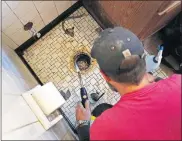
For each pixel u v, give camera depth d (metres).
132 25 1.61
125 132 0.90
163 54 1.79
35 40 1.83
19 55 1.79
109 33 1.01
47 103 1.28
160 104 0.92
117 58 0.95
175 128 0.91
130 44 0.97
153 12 1.38
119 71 0.95
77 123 1.39
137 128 0.90
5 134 0.81
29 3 1.45
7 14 1.40
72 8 1.86
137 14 1.47
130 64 0.94
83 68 1.79
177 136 0.91
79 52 1.81
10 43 1.64
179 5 1.42
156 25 1.57
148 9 1.37
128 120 0.91
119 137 0.91
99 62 1.00
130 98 0.96
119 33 1.00
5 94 1.03
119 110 0.95
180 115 0.91
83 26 1.86
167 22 1.65
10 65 1.41
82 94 1.53
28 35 1.73
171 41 1.74
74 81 1.77
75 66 1.79
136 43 0.99
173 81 0.98
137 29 1.62
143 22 1.51
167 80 0.99
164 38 1.79
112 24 1.79
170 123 0.91
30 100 1.26
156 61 1.58
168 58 1.80
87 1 1.79
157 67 1.67
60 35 1.85
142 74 0.97
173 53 1.76
